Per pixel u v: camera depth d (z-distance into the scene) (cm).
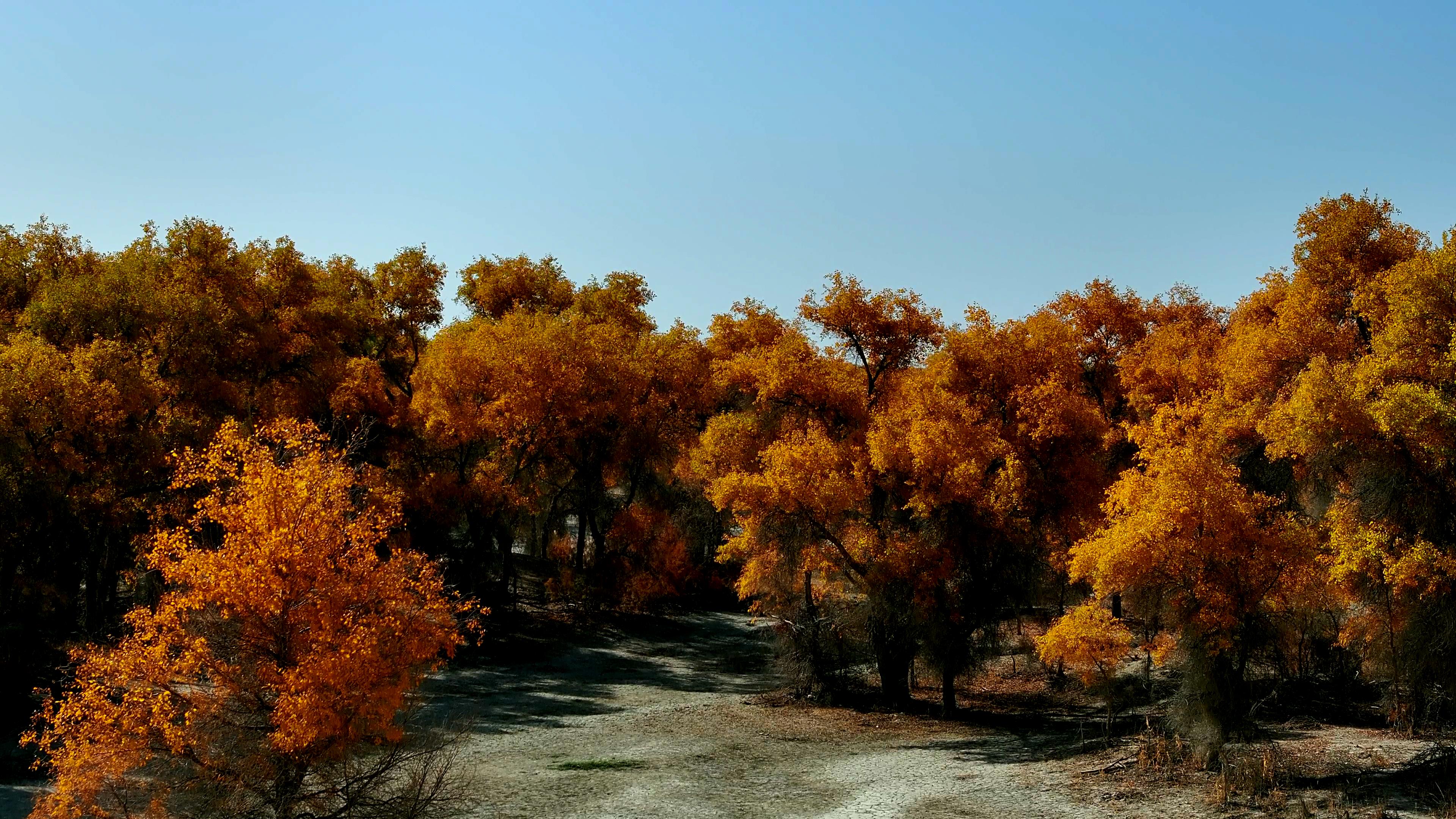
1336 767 1945
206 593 1436
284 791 1439
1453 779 1788
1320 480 2409
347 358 4638
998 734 2695
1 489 2428
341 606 1483
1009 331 3189
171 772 1431
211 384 3341
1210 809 1756
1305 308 3062
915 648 3052
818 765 2336
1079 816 1784
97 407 2661
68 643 2566
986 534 2845
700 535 5578
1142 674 3155
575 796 2012
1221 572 1941
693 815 1877
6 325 3309
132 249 3656
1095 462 3039
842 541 3070
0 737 2217
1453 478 1805
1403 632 1903
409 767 1720
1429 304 1848
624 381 4441
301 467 1550
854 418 3391
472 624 1680
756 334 4294
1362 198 3055
